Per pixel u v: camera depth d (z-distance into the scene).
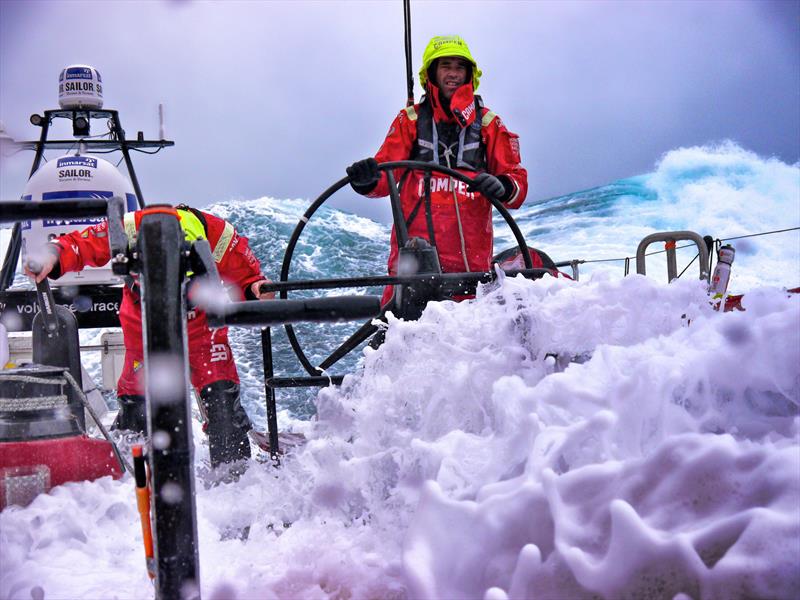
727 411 1.46
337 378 2.74
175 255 1.25
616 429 1.41
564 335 1.86
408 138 3.88
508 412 1.59
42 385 2.65
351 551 1.72
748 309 1.55
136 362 3.42
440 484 1.55
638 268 3.93
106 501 2.40
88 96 6.40
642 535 1.14
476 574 1.33
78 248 3.03
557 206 30.23
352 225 21.09
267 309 1.25
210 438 3.10
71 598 1.71
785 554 1.06
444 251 3.79
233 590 1.60
